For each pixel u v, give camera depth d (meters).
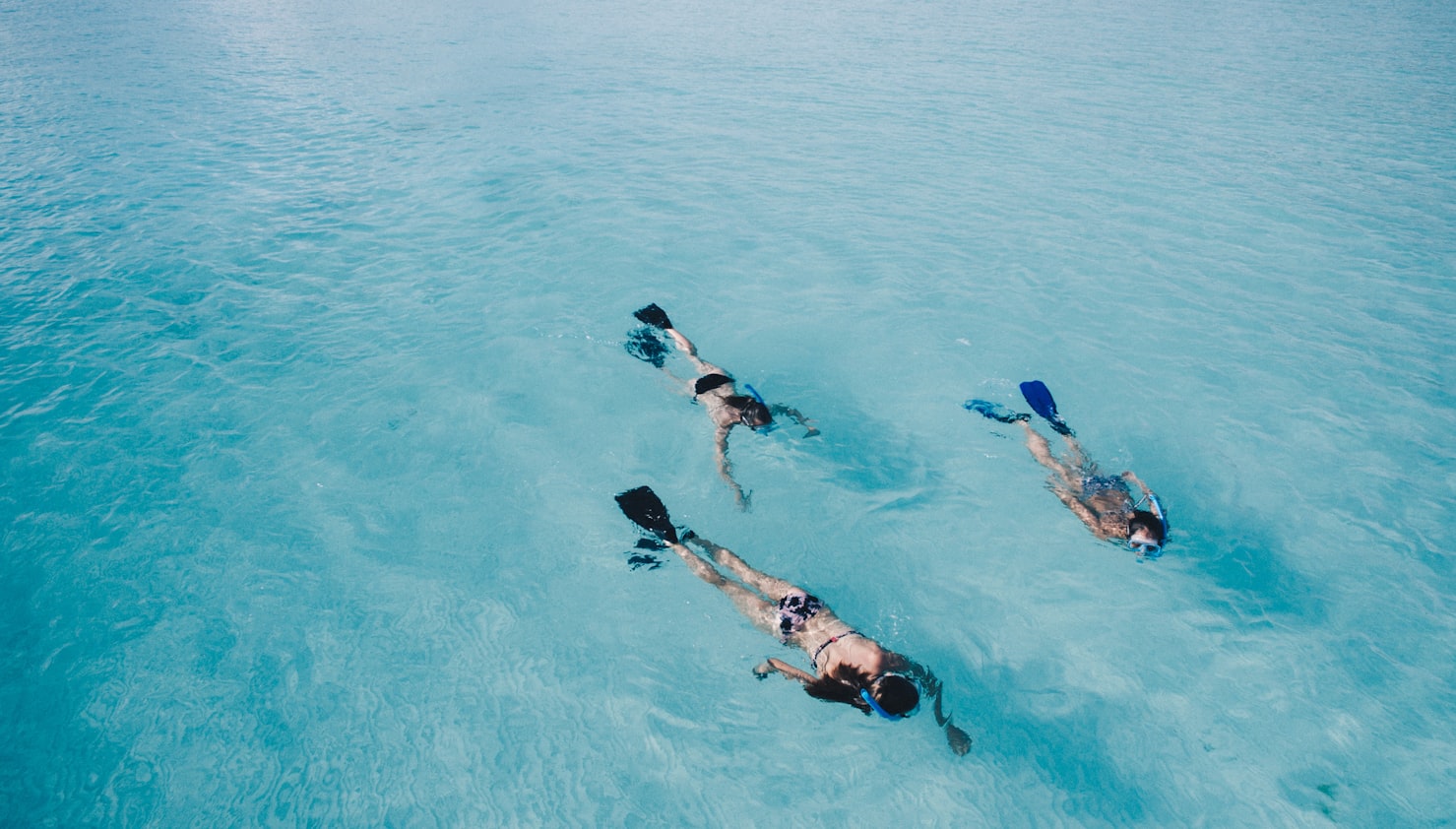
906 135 13.45
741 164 11.93
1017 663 4.27
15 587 4.55
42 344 6.90
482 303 7.77
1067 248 9.04
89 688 4.00
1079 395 6.44
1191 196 10.64
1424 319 7.51
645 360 6.84
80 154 12.04
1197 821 3.50
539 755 3.77
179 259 8.57
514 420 6.09
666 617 4.51
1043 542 5.02
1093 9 29.48
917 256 8.86
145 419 5.99
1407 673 4.12
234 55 19.91
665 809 3.56
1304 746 3.79
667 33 24.02
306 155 12.17
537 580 4.74
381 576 4.73
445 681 4.11
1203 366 6.80
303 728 3.85
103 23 24.45
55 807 3.46
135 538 4.92
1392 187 10.85
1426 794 3.55
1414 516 5.15
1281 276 8.37
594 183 11.09
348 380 6.55
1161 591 4.66
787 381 6.63
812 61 19.94
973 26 25.50
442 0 31.42
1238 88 16.83
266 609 4.48
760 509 5.28
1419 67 18.77
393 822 3.46
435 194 10.64
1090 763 3.76
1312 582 4.69
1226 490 5.40
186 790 3.55
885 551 4.98
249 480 5.43
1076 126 13.97
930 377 6.67
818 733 3.92
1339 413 6.18
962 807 3.59
